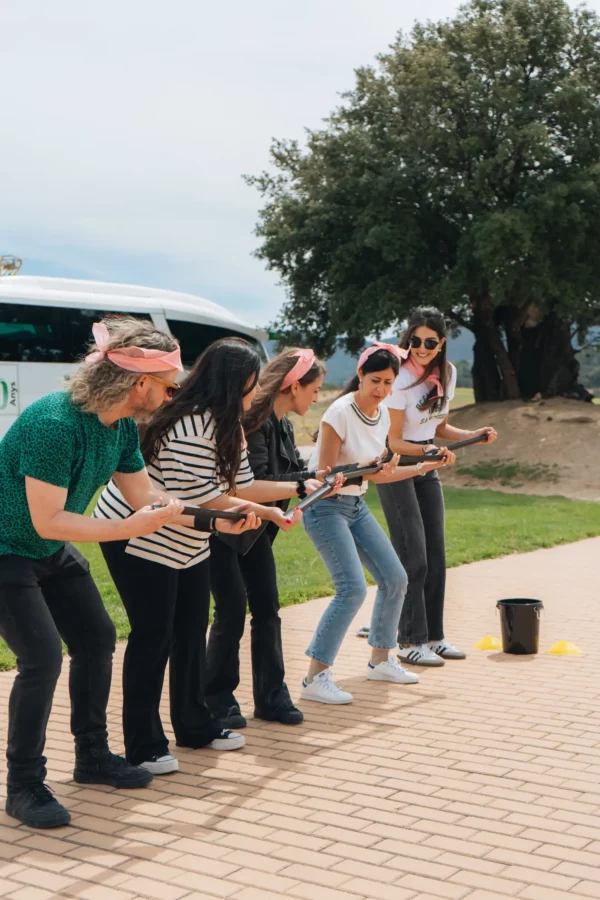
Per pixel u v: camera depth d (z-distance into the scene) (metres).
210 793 4.05
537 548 12.52
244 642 6.64
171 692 4.64
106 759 4.16
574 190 26.45
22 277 20.38
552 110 28.09
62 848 3.51
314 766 4.38
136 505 4.08
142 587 4.27
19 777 3.77
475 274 27.72
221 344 4.31
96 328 3.73
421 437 6.21
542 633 7.28
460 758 4.49
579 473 24.17
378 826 3.71
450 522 14.99
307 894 3.15
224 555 4.89
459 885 3.21
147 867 3.35
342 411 5.39
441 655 6.50
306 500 4.51
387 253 27.08
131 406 3.73
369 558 5.73
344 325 28.66
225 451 4.25
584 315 31.14
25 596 3.73
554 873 3.31
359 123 29.53
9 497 3.66
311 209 29.11
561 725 5.00
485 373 32.16
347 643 6.96
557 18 28.28
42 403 3.68
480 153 27.86
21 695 3.72
